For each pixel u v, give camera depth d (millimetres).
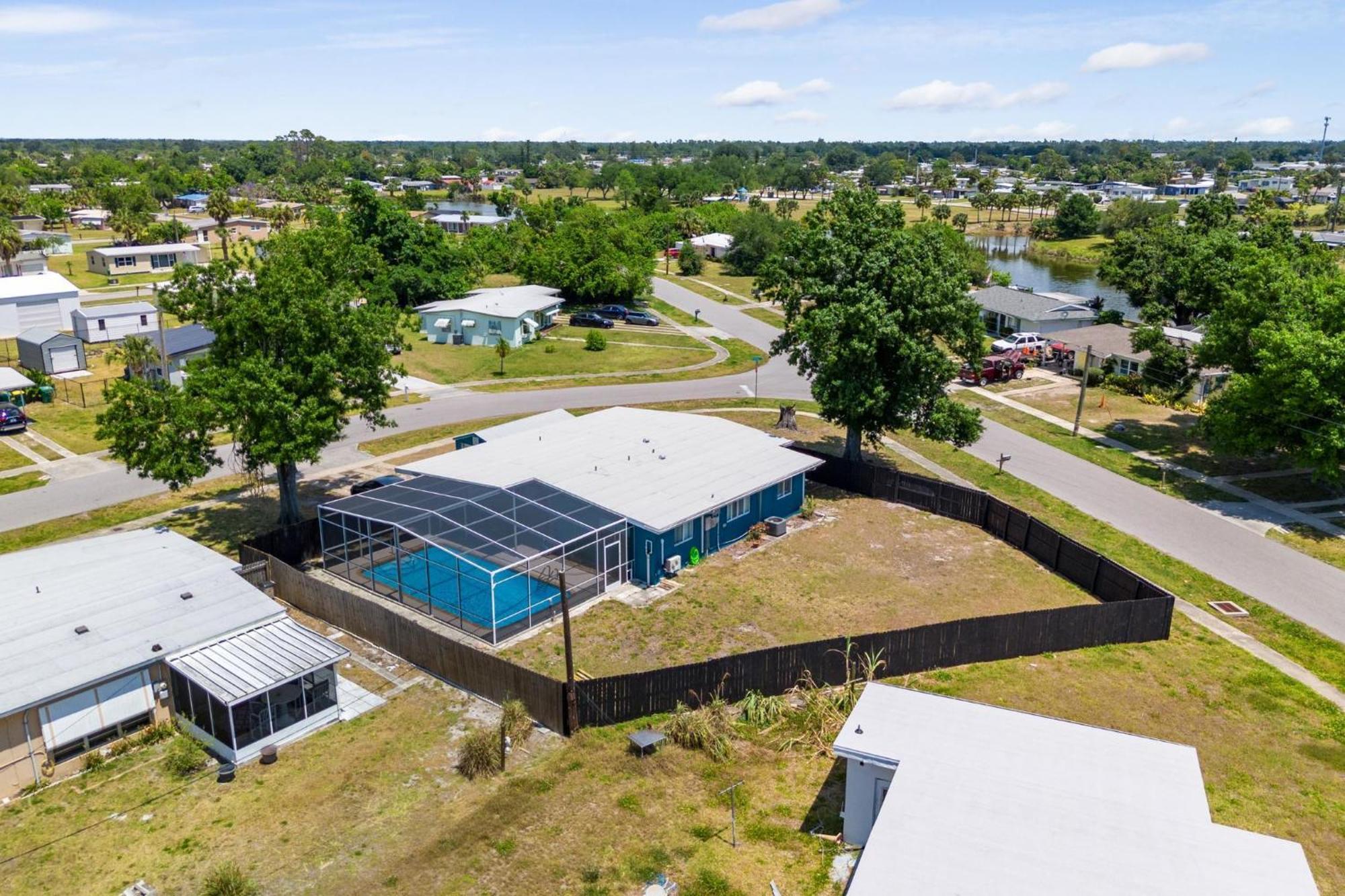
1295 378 39188
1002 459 45938
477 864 19500
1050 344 70812
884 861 15867
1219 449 43938
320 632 30469
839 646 26703
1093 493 43750
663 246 133750
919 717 20719
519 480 35844
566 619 23641
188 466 33500
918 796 17641
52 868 19703
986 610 32094
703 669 25453
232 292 36094
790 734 24438
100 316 72625
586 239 92125
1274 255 51875
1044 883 15312
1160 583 34125
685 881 18953
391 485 35844
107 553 30766
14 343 72812
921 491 42219
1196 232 85312
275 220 132125
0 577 28453
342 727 25141
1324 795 21984
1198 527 39656
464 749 23312
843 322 41625
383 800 21875
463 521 32281
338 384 37375
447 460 38656
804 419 56844
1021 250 158500
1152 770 18594
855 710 21047
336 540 35031
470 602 30641
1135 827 16734
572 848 20031
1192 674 27734
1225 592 33625
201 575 29125
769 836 20406
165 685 25016
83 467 46281
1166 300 76125
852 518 41250
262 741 23922
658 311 93312
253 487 44062
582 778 22578
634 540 33781
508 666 25359
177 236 126750
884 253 43094
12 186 152125
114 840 20609
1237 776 22641
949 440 45812
